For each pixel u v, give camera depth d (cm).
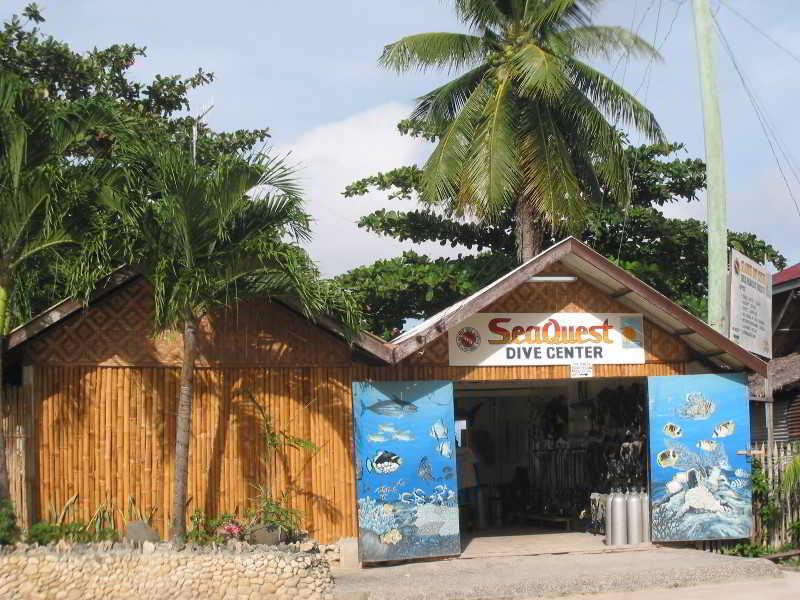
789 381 2000
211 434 1400
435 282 2259
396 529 1388
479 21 2105
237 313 1427
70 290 1281
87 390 1371
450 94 2128
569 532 1712
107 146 1733
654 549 1485
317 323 1395
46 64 2088
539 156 1969
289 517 1362
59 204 1255
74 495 1349
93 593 1166
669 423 1518
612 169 2033
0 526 1215
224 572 1180
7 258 1288
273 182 1288
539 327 1505
